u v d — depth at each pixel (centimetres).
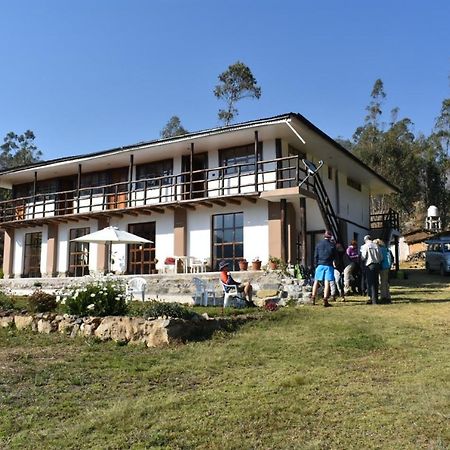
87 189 2155
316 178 1812
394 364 675
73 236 2311
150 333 823
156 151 1997
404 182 4966
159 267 2006
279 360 709
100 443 441
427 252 2691
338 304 1239
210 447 431
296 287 1364
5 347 825
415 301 1270
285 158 1678
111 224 2170
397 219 2853
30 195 2567
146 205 1944
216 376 639
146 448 429
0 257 3991
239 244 1836
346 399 537
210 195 1930
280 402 531
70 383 616
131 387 600
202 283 1430
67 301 970
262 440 442
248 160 1889
